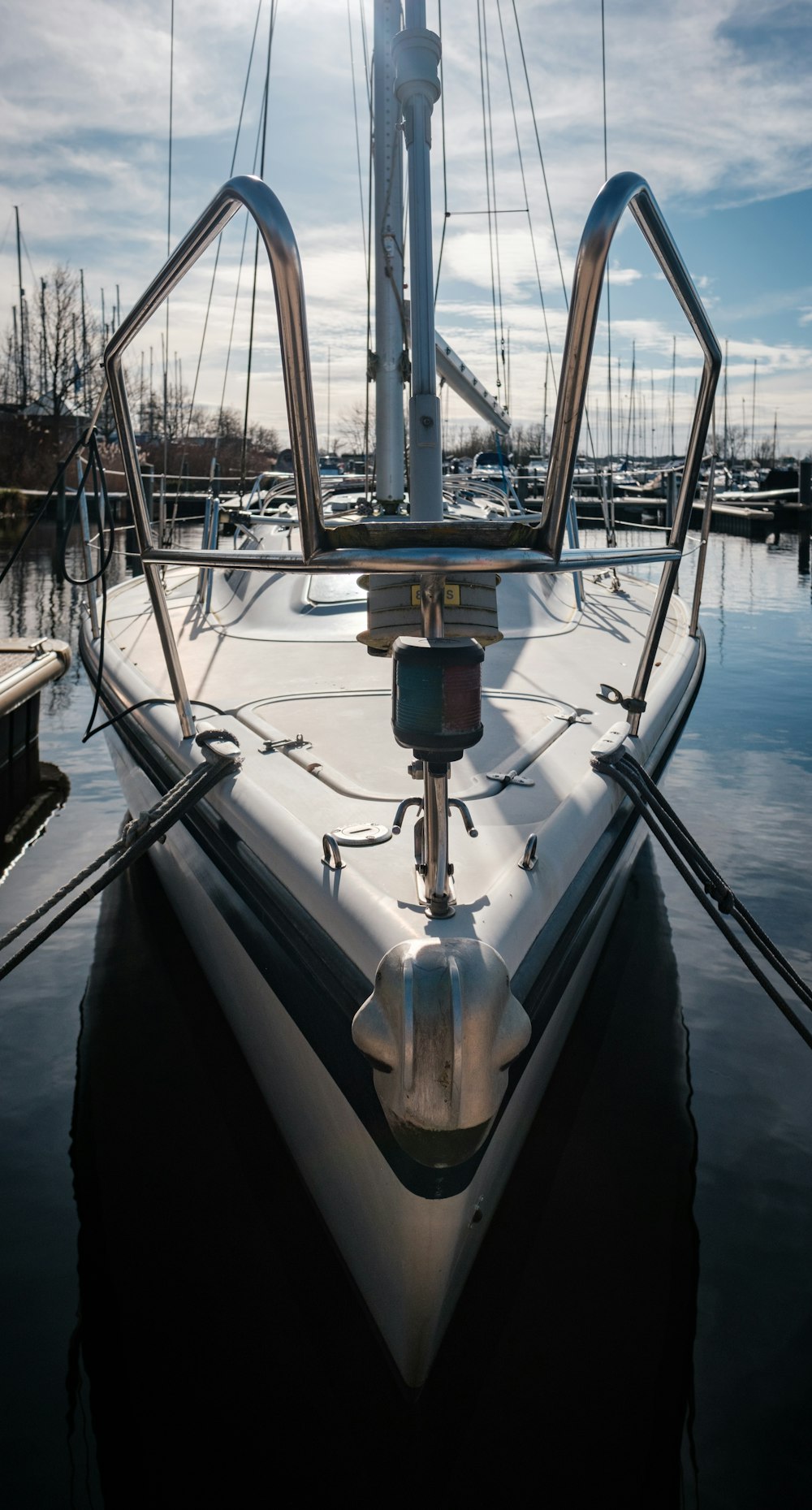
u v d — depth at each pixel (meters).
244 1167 2.66
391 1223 1.71
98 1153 2.71
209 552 1.79
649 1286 2.24
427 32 2.24
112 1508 1.79
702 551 4.73
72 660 9.12
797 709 7.07
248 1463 1.88
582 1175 2.58
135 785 3.65
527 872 1.99
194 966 3.57
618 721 3.02
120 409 2.42
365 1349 2.07
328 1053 1.79
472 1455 1.87
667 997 3.44
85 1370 2.06
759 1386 2.01
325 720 3.03
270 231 1.32
